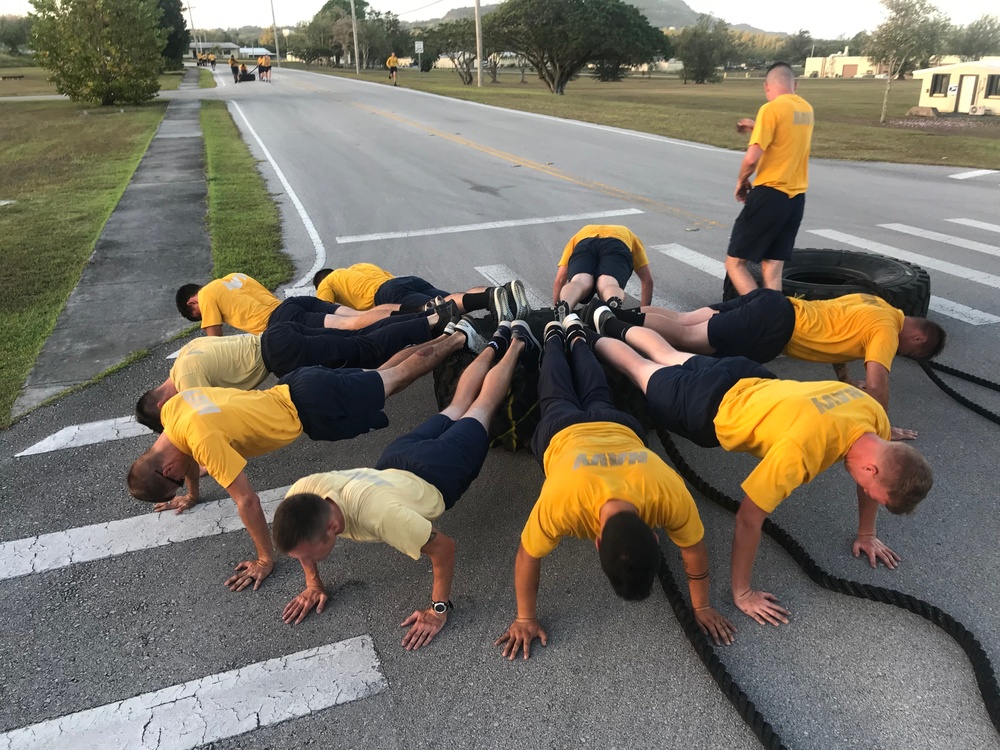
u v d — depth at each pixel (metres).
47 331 6.90
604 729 2.85
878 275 6.26
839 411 3.08
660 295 7.43
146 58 30.83
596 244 5.93
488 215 10.91
